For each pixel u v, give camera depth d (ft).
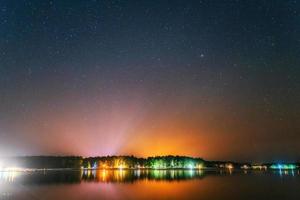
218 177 450.30
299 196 207.62
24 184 298.56
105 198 200.13
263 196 208.03
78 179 395.96
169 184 311.06
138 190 248.32
